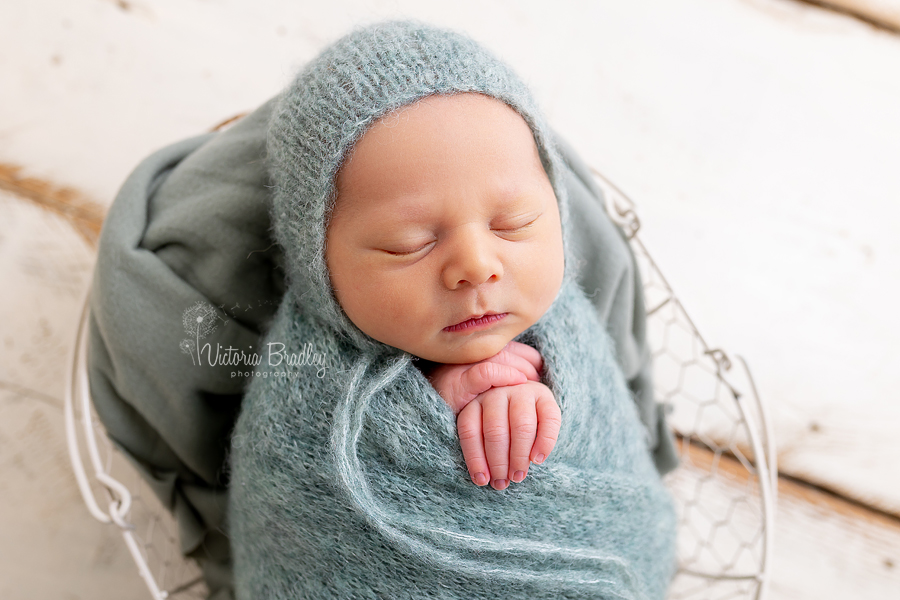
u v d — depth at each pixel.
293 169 0.71
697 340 1.29
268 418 0.75
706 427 1.27
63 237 1.21
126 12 1.25
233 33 1.28
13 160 1.20
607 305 0.98
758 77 1.36
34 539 1.14
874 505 1.24
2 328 1.18
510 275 0.70
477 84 0.68
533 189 0.70
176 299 0.87
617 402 0.84
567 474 0.73
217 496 0.99
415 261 0.68
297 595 0.75
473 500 0.72
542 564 0.72
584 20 1.34
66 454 1.17
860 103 1.36
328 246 0.71
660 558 0.85
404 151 0.65
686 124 1.35
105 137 1.23
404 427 0.71
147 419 0.92
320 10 1.29
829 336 1.30
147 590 1.14
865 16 1.37
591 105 1.33
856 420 1.27
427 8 1.30
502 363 0.75
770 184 1.34
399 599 0.71
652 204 1.33
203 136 1.00
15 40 1.21
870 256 1.33
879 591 1.20
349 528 0.72
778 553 1.22
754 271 1.32
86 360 0.92
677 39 1.36
